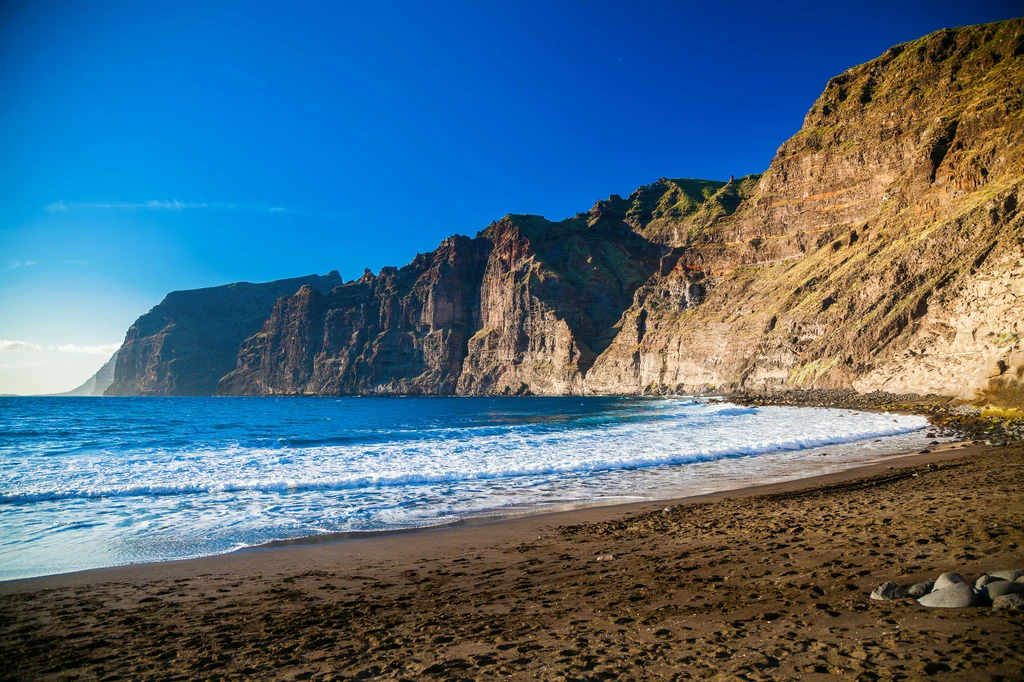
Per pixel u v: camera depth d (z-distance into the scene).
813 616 6.63
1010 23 145.00
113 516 16.12
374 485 21.11
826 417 57.00
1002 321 62.44
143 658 6.92
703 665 5.53
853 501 14.62
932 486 16.20
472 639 6.84
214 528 14.70
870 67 179.00
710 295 188.75
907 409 59.56
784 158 187.12
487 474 22.92
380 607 8.51
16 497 18.52
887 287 108.75
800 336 127.94
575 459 26.89
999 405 47.91
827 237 161.88
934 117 145.75
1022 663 4.89
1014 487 14.43
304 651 6.85
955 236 100.00
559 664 5.84
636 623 6.95
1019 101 111.19
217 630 7.83
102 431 50.72
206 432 49.00
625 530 12.88
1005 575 6.86
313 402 182.00
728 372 153.25
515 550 11.71
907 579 7.62
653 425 48.50
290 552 12.29
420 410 106.62
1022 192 91.50
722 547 10.52
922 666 5.04
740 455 29.09
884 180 153.25
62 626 8.17
